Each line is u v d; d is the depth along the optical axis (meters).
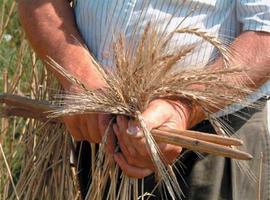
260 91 1.28
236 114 1.29
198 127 1.28
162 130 1.14
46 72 1.43
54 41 1.28
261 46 1.24
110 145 1.18
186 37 1.24
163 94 1.17
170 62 1.14
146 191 1.30
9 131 1.61
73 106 1.14
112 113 1.15
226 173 1.32
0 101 1.35
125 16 1.26
